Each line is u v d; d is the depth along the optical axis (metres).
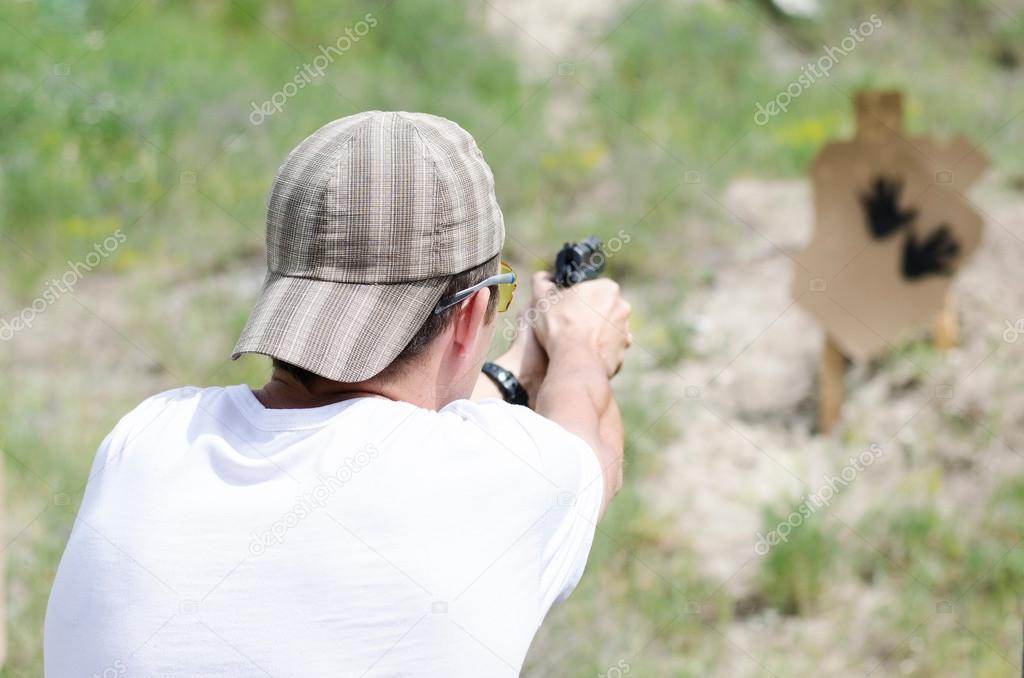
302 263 3.67
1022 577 12.05
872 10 33.66
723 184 21.95
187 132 22.61
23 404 14.98
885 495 13.66
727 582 12.27
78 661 3.60
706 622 11.70
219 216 20.38
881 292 15.33
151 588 3.49
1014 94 29.55
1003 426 14.55
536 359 5.17
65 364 16.25
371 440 3.60
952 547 12.62
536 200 21.53
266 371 16.00
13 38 25.45
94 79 23.98
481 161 3.87
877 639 11.45
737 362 16.55
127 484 3.68
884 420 15.05
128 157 21.70
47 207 19.97
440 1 29.28
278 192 3.75
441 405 4.01
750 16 32.38
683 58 28.50
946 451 14.38
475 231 3.77
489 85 26.94
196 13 28.97
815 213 15.59
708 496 13.75
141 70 25.06
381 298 3.64
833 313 15.05
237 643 3.43
